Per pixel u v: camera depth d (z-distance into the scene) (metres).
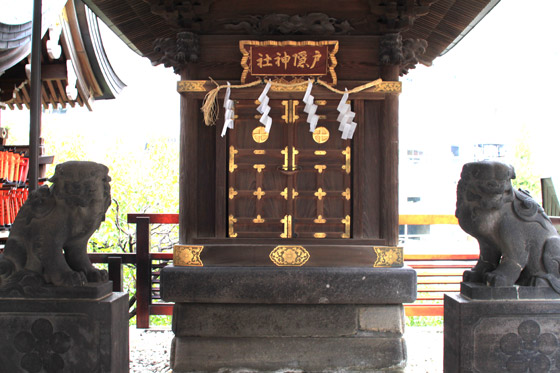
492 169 3.95
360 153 5.64
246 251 5.48
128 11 6.25
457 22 6.55
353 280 5.27
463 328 3.94
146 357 6.14
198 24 5.57
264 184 5.68
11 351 3.94
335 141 5.69
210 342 5.35
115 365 3.97
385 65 5.59
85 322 3.90
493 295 3.94
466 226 4.13
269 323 5.33
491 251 4.20
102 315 3.89
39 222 4.01
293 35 5.67
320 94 5.55
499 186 3.93
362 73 5.64
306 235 5.63
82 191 3.96
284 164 5.65
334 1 5.59
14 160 10.47
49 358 3.92
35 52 4.75
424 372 5.70
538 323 3.96
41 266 3.99
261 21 5.57
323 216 5.68
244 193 5.66
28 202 4.10
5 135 11.36
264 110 5.29
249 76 5.56
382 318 5.34
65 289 3.93
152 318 13.10
